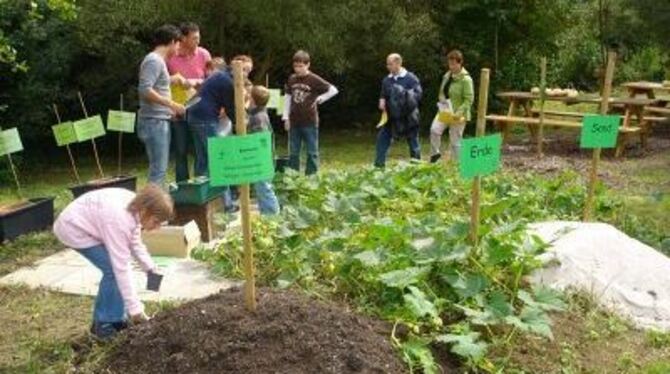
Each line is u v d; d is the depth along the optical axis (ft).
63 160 51.93
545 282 17.33
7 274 21.17
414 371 13.52
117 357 13.92
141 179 41.68
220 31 49.29
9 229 24.58
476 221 16.57
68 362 14.48
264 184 24.68
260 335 13.25
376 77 59.16
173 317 14.20
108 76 49.08
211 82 26.37
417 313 14.14
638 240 22.39
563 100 47.75
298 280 17.57
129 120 28.02
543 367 14.39
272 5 46.60
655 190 33.12
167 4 45.50
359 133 58.80
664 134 52.08
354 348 13.26
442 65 57.98
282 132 58.03
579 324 16.28
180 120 28.04
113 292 15.15
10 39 42.78
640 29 56.34
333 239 18.62
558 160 42.34
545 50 61.41
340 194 24.41
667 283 18.11
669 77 70.23
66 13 25.72
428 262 15.97
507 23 57.72
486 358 14.28
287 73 55.72
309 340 13.23
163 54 25.86
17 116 47.34
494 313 14.65
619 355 15.29
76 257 22.57
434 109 57.77
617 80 76.95
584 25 71.46
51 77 47.70
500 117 48.88
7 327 16.98
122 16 44.50
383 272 16.46
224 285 19.33
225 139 12.76
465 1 55.88
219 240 23.04
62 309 18.12
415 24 52.85
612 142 21.29
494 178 27.35
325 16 47.88
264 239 19.65
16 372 14.53
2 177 43.57
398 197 24.97
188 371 12.94
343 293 16.79
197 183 23.26
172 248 21.85
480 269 16.21
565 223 20.08
